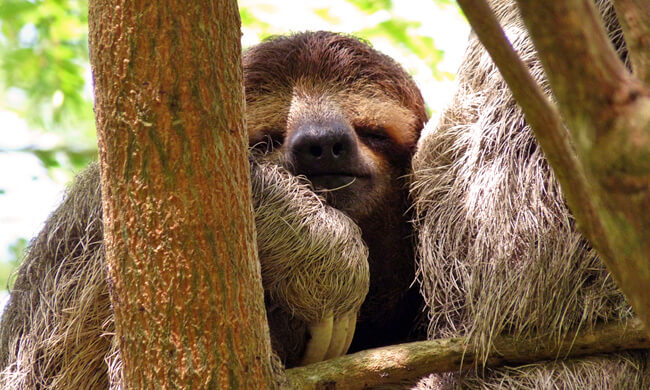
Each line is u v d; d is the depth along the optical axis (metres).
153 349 6.32
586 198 4.03
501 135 9.40
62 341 9.20
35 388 9.39
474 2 3.83
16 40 18.41
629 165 3.51
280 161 9.85
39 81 18.36
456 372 8.99
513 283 8.74
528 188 9.09
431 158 10.07
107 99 6.26
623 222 3.63
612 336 8.46
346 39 11.18
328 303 8.77
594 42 3.52
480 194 9.38
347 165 9.82
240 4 16.30
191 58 6.18
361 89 10.66
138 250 6.30
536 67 9.30
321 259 8.77
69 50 18.62
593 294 8.55
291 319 8.91
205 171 6.26
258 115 10.38
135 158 6.24
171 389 6.29
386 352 8.18
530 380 8.56
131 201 6.28
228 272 6.34
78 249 9.56
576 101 3.56
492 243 9.08
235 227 6.39
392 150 10.68
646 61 3.87
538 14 3.54
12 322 10.12
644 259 3.65
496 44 3.90
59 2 18.20
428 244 9.69
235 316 6.38
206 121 6.24
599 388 8.44
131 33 6.14
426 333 10.41
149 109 6.18
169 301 6.27
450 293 9.38
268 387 6.55
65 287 9.36
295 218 8.88
